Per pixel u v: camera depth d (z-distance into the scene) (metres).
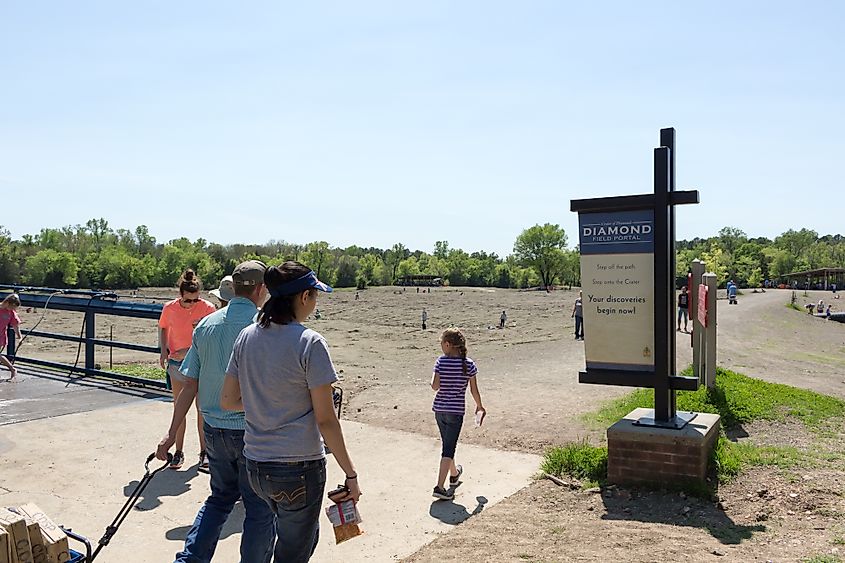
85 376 11.52
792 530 5.12
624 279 6.62
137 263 107.62
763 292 100.31
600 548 4.83
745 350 27.53
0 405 9.19
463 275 157.38
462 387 6.34
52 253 95.44
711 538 5.00
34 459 6.90
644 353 6.58
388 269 150.75
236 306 4.41
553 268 145.12
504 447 8.05
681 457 6.07
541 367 17.12
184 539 5.11
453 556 4.82
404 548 5.05
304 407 3.40
